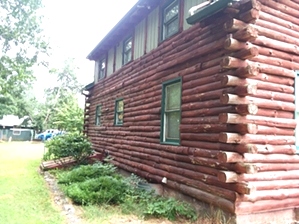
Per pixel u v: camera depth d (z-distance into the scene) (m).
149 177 7.23
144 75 8.31
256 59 4.74
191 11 5.14
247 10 4.39
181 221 4.86
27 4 13.03
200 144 5.31
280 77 5.01
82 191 5.84
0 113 29.69
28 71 14.77
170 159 6.36
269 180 4.69
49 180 8.08
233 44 4.37
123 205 5.47
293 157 5.00
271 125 4.77
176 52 6.55
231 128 4.54
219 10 4.61
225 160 4.27
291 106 5.02
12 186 7.12
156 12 7.95
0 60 13.56
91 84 14.17
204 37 5.50
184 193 5.77
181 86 6.19
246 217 4.49
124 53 10.53
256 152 4.27
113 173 8.48
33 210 5.19
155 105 7.38
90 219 4.71
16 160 12.97
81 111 20.66
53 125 34.72
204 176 5.09
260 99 4.72
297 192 4.97
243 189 4.18
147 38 8.43
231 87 4.59
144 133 7.91
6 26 13.08
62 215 4.92
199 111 5.44
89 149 10.79
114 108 10.78
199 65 5.58
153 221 4.83
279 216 4.82
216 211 4.79
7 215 4.79
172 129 6.62
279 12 5.14
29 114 38.62
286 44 5.10
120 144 9.73
